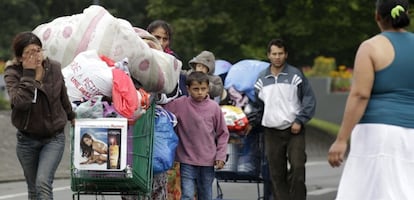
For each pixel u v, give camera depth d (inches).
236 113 650.8
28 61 482.3
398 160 382.6
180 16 1813.5
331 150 388.8
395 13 390.6
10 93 485.7
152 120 514.3
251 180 677.3
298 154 644.1
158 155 526.9
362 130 388.2
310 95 648.4
